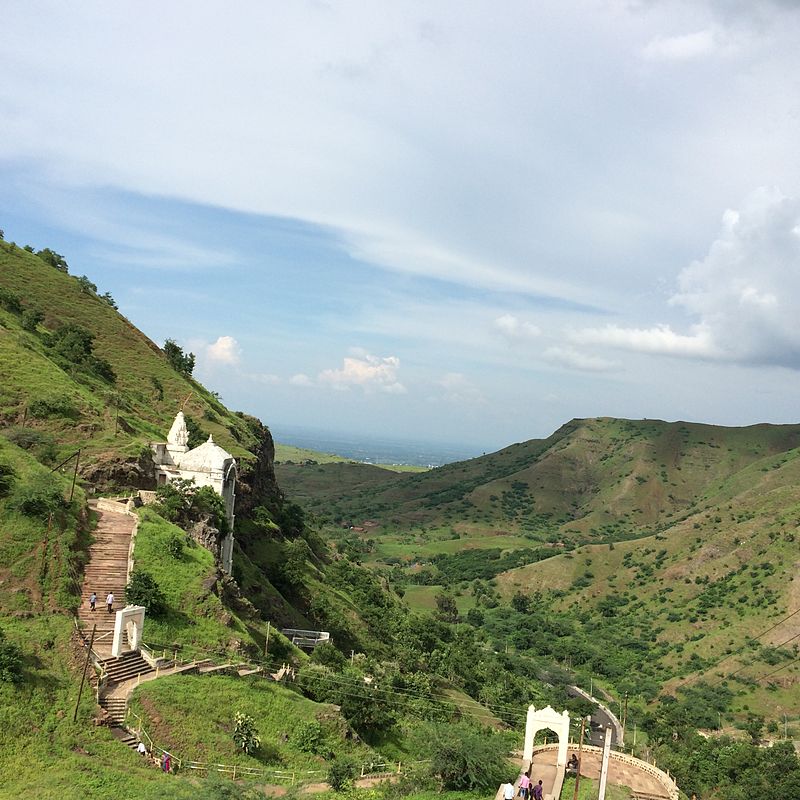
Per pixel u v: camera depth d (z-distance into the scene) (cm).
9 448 6219
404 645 10200
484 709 9244
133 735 4038
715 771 9250
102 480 6675
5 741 3591
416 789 4253
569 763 4750
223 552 6950
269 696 4988
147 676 4591
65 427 7375
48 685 4072
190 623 5234
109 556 5497
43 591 4856
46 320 11938
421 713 6969
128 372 11681
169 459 7644
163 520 6188
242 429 12788
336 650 7175
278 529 10844
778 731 11906
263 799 3494
